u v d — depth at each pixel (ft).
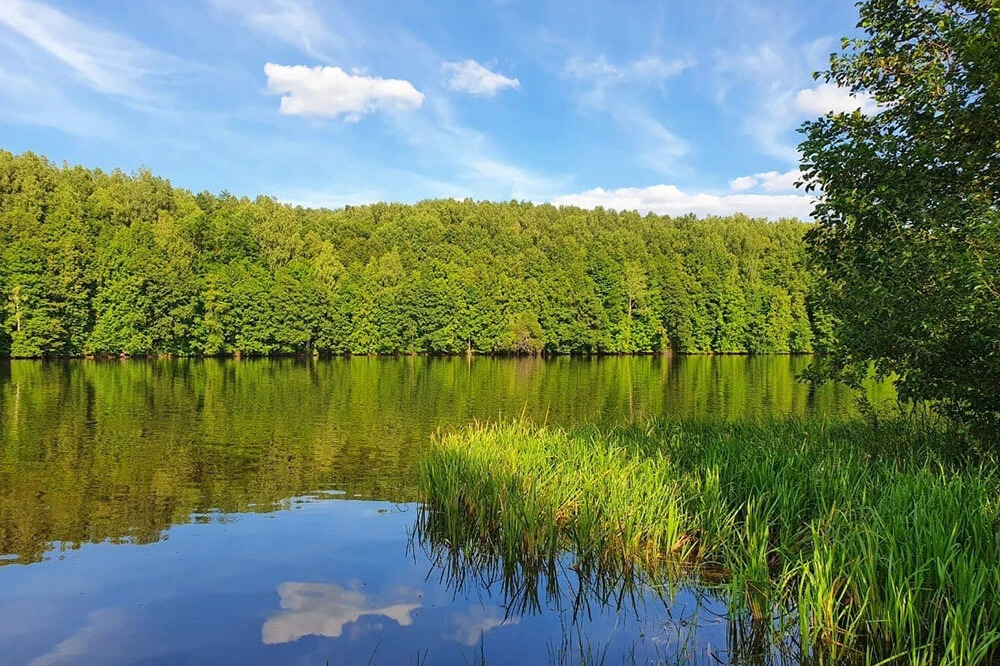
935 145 32.09
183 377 131.64
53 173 245.86
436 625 22.61
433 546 31.22
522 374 160.04
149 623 22.63
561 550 29.25
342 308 236.02
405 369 175.32
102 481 43.93
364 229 337.72
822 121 36.04
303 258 260.21
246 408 84.12
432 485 36.47
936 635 19.48
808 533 25.25
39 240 175.42
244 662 19.94
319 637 21.63
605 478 31.60
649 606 24.16
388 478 45.98
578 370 179.11
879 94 35.76
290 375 144.36
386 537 32.63
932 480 25.79
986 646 17.29
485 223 370.32
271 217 277.64
